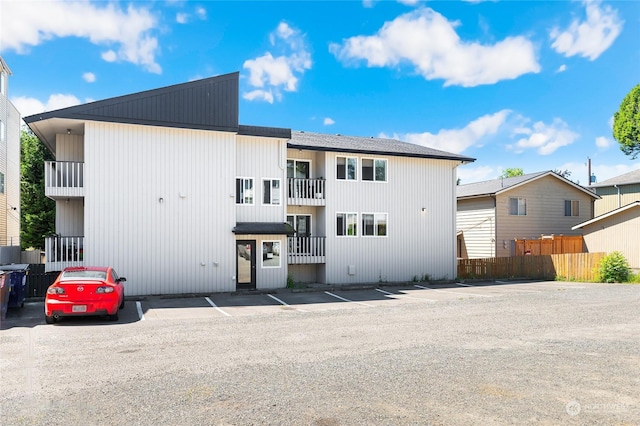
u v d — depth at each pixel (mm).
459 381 6613
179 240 18594
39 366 7500
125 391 6168
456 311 13938
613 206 37125
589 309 14062
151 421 5125
